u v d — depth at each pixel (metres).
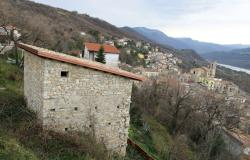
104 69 13.82
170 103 43.22
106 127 14.88
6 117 13.41
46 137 12.30
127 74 14.79
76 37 88.25
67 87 13.05
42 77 12.45
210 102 41.91
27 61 14.83
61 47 54.22
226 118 43.38
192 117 41.72
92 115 14.18
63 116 13.20
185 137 36.09
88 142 13.21
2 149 9.47
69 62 12.65
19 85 22.42
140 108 36.41
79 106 13.64
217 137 37.06
